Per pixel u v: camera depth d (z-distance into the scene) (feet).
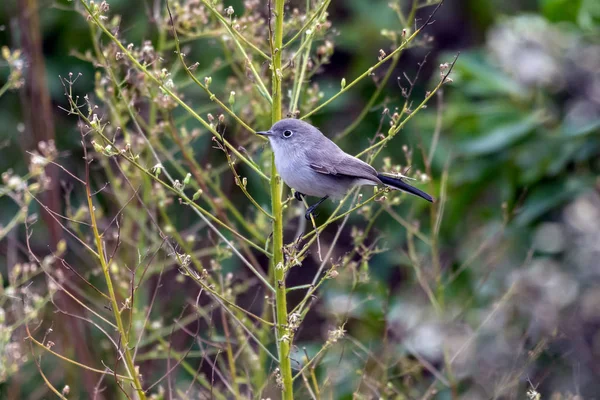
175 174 44.52
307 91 33.53
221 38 33.32
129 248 37.83
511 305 38.70
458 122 39.52
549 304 40.86
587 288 41.81
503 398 35.37
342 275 36.70
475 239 41.09
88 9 23.95
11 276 30.78
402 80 47.03
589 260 42.47
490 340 38.24
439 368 37.99
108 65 29.50
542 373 37.14
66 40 45.44
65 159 46.68
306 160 31.27
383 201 30.25
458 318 34.45
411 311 38.45
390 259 43.24
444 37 49.88
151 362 39.01
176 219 44.27
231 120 40.09
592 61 40.32
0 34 45.39
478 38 49.06
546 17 40.06
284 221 35.35
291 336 25.14
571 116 39.40
